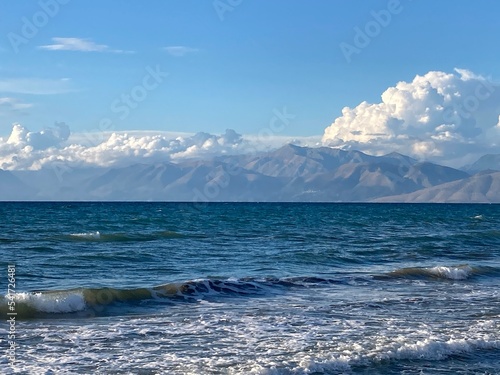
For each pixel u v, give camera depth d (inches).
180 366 512.4
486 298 887.1
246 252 1467.8
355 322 697.0
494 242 1967.3
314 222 3201.3
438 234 2287.2
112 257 1296.8
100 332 629.6
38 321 676.7
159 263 1233.4
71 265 1162.6
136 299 808.9
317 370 513.3
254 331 643.5
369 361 544.4
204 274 1090.7
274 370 498.6
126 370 501.0
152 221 2982.3
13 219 3063.5
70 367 507.2
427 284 1031.6
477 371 531.2
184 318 708.7
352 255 1451.8
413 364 543.5
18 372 490.9
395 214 5007.4
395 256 1471.5
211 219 3344.0
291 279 1006.4
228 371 498.3
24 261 1202.0
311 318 716.7
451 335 638.5
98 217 3425.2
